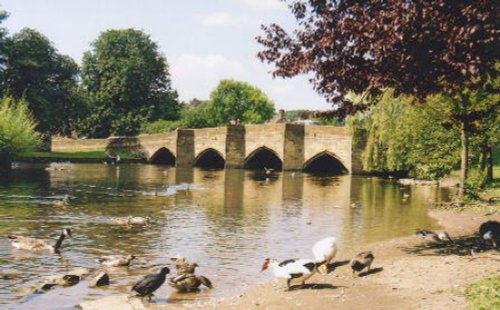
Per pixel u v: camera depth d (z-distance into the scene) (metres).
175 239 21.83
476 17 12.41
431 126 38.41
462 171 32.12
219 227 24.95
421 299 11.92
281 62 16.66
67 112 83.25
